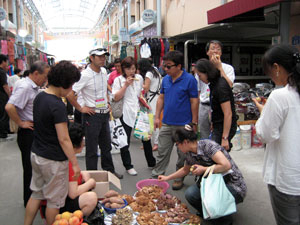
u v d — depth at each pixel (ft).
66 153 8.48
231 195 9.27
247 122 18.72
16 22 57.36
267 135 6.57
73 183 9.61
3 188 13.89
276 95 6.38
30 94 10.78
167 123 13.57
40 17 96.99
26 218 9.06
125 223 9.68
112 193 11.31
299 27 20.04
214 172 9.55
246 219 10.64
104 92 13.61
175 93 13.21
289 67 6.24
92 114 13.42
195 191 10.29
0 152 19.89
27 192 11.51
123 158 15.19
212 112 11.58
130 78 14.37
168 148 13.98
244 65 31.14
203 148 9.96
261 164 15.85
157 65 28.22
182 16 31.55
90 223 9.41
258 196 12.37
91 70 13.15
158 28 35.70
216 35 28.02
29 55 50.01
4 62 22.82
